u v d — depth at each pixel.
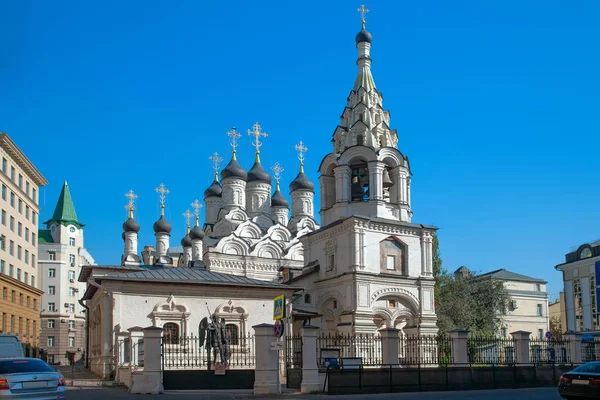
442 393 27.67
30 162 63.94
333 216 50.50
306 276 51.34
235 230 69.94
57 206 108.75
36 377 17.72
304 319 48.28
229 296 37.62
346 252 48.53
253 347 37.41
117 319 35.16
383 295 48.38
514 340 34.19
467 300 55.94
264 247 69.25
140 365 31.45
